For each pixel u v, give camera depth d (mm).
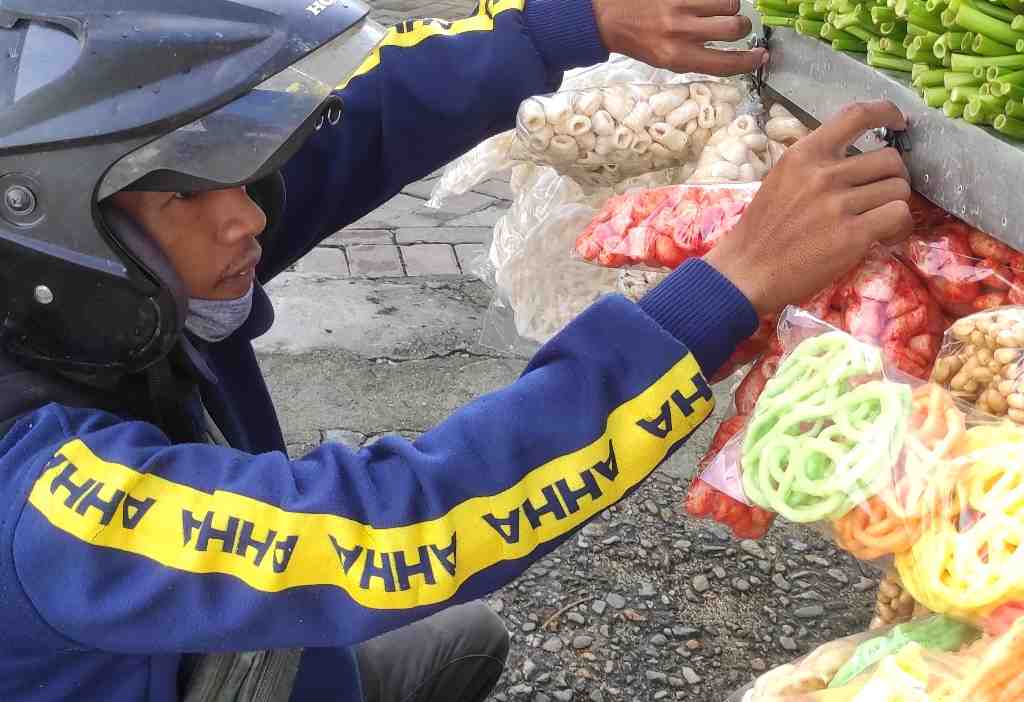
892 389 856
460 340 3238
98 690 1016
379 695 1454
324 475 902
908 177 1009
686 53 1271
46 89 847
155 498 888
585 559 2473
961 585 791
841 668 902
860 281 1040
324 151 1318
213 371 1226
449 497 896
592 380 908
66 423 919
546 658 2230
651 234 1187
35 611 895
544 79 1337
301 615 901
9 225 870
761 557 2469
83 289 895
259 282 1317
